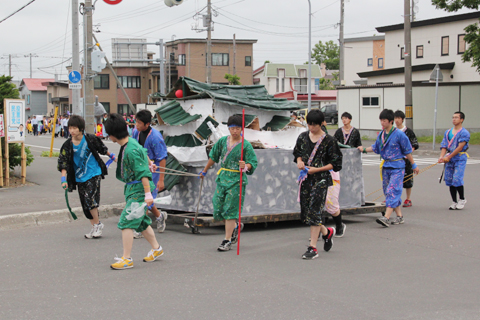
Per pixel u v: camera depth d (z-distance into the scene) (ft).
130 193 19.39
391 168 27.43
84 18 53.52
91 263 20.07
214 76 186.09
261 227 27.43
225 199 21.98
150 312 14.79
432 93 94.94
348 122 30.78
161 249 20.52
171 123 27.81
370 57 188.85
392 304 15.55
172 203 28.09
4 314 14.57
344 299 15.97
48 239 24.17
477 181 45.37
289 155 26.99
